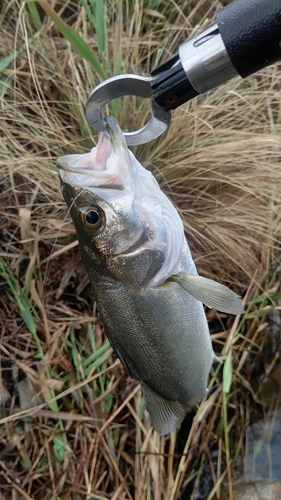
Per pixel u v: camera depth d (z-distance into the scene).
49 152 0.53
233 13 0.22
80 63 0.54
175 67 0.24
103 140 0.30
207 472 0.56
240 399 0.58
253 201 0.55
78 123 0.54
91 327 0.56
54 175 0.52
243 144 0.53
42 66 0.54
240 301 0.31
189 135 0.54
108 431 0.54
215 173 0.53
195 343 0.36
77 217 0.31
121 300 0.33
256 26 0.22
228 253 0.56
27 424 0.54
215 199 0.54
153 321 0.34
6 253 0.55
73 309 0.57
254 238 0.56
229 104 0.54
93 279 0.34
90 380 0.54
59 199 0.53
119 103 0.51
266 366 0.58
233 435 0.57
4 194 0.55
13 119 0.52
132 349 0.35
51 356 0.55
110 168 0.30
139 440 0.54
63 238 0.56
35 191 0.53
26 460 0.53
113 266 0.32
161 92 0.24
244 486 0.55
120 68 0.50
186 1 0.57
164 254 0.32
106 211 0.30
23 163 0.52
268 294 0.56
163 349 0.35
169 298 0.34
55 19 0.41
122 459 0.55
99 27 0.47
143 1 0.56
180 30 0.57
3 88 0.53
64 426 0.55
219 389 0.56
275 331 0.58
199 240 0.56
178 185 0.55
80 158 0.30
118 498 0.52
